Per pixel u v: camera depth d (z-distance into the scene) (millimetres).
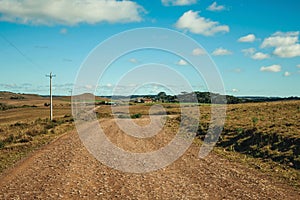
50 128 42000
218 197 10578
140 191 11398
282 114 35938
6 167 15922
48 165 16219
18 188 11711
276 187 11859
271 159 17219
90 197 10633
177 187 11914
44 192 11180
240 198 10461
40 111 103500
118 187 11977
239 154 19609
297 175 13742
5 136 31656
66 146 23859
